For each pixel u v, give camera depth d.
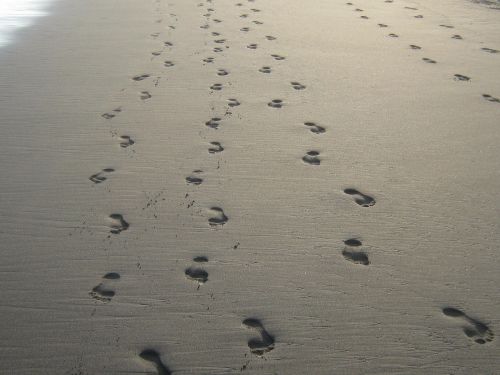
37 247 2.10
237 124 3.03
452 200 2.43
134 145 2.81
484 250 2.13
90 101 3.28
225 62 3.88
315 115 3.15
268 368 1.63
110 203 2.36
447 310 1.85
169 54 4.03
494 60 4.11
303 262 2.05
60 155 2.71
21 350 1.68
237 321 1.79
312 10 5.25
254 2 5.49
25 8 5.09
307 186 2.50
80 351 1.68
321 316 1.81
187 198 2.40
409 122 3.11
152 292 1.90
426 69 3.89
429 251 2.12
